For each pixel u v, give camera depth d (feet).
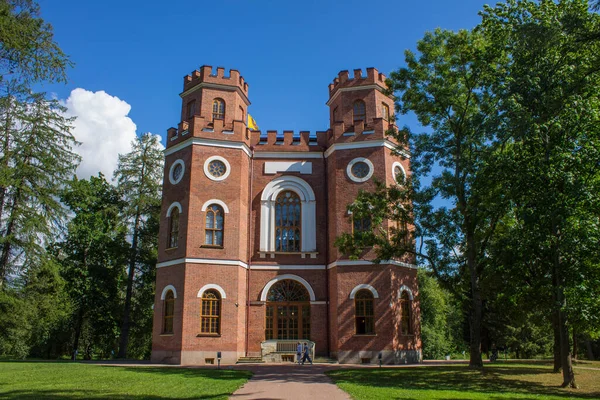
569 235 61.52
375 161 104.22
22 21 48.32
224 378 63.72
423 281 176.76
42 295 115.44
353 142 105.91
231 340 96.07
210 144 104.99
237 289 99.25
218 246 99.81
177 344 94.38
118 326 146.41
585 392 58.23
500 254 72.08
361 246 85.15
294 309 104.68
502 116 68.33
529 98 67.77
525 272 75.92
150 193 144.05
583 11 66.03
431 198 79.15
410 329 99.30
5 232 95.55
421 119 85.97
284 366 86.63
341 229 101.91
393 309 96.12
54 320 130.31
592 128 65.26
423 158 83.25
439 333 186.39
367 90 111.24
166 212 105.60
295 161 111.96
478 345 78.43
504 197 72.74
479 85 80.02
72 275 132.05
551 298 71.82
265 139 113.91
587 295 61.77
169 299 100.01
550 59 67.36
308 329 103.45
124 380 60.80
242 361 95.61
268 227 107.86
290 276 105.40
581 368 93.09
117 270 139.23
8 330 101.40
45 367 81.66
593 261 62.85
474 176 76.54
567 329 64.75
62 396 46.65
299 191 110.22
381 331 94.89
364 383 59.82
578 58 64.69
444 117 83.92
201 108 108.88
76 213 140.05
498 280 81.10
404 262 102.06
